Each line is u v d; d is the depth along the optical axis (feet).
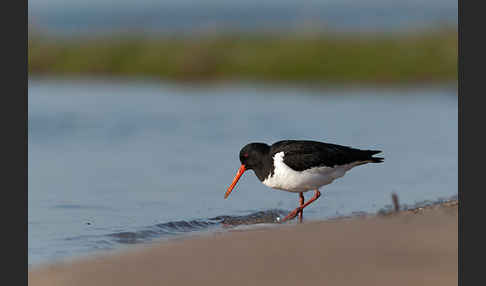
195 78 122.62
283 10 255.91
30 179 46.47
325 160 36.83
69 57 133.59
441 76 110.63
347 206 39.86
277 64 120.78
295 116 77.87
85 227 34.24
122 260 23.29
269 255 22.71
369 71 114.62
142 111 81.51
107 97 96.68
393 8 239.50
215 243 24.84
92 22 223.30
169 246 24.94
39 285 21.58
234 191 44.14
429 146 59.57
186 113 80.12
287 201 41.68
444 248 22.81
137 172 49.24
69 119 73.67
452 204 32.96
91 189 43.88
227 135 65.36
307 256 22.33
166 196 42.42
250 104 89.45
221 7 268.00
